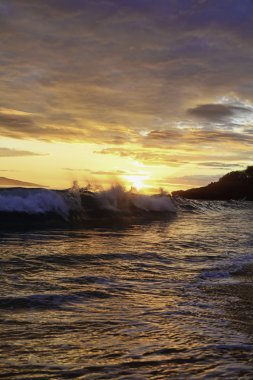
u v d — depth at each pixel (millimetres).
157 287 5453
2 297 4469
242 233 12070
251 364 3010
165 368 2891
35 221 11961
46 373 2740
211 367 2926
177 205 20203
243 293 5355
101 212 14461
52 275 5652
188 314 4320
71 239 9180
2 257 6582
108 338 3488
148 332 3686
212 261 7500
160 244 9148
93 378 2695
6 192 12445
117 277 5844
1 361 2896
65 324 3781
